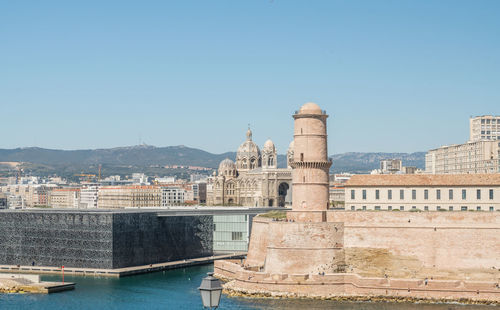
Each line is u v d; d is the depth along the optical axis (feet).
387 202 636.07
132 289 645.51
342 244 597.93
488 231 576.20
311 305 538.47
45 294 625.41
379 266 587.68
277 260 593.42
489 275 569.64
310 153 610.65
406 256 587.27
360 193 645.10
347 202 648.38
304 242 590.14
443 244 582.76
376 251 591.37
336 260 591.78
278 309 522.88
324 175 614.34
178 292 627.46
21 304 579.07
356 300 557.74
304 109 613.52
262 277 578.25
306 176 610.24
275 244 595.88
